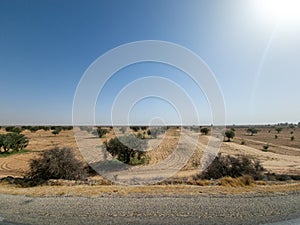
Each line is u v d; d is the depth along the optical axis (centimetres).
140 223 714
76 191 1141
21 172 2111
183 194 1066
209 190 1164
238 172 1723
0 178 1684
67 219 748
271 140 6034
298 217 771
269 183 1463
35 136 6356
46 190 1176
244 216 779
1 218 757
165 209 847
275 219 751
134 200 963
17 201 958
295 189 1202
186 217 768
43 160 1688
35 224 705
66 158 1730
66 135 6669
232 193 1091
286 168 2252
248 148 4066
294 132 9650
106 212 816
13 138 3528
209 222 724
